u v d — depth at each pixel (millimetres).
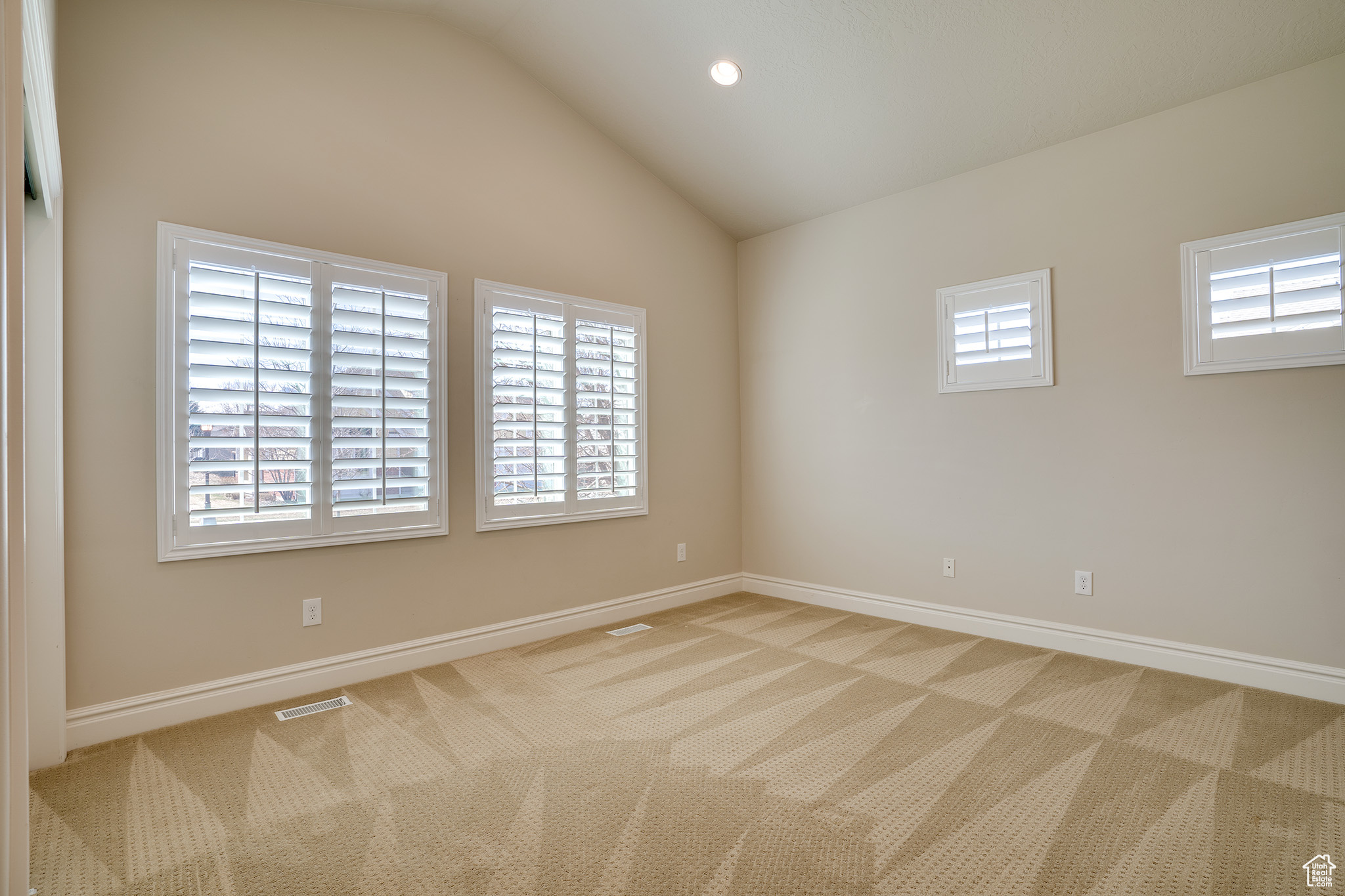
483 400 3289
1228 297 2707
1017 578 3330
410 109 3090
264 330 2633
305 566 2748
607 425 3811
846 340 4051
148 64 2422
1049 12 2590
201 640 2506
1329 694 2512
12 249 767
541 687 2807
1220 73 2652
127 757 2188
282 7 2740
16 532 767
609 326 3836
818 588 4215
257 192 2648
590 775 2059
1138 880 1533
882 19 2785
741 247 4660
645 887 1532
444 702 2641
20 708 759
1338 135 2490
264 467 2621
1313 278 2533
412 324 3047
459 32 3271
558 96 3670
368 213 2939
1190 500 2822
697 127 3660
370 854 1668
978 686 2748
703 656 3193
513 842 1716
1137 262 2943
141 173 2398
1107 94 2865
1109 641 3039
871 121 3312
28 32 1286
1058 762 2092
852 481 4023
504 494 3363
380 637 2941
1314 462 2549
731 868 1597
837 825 1771
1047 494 3221
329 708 2594
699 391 4383
